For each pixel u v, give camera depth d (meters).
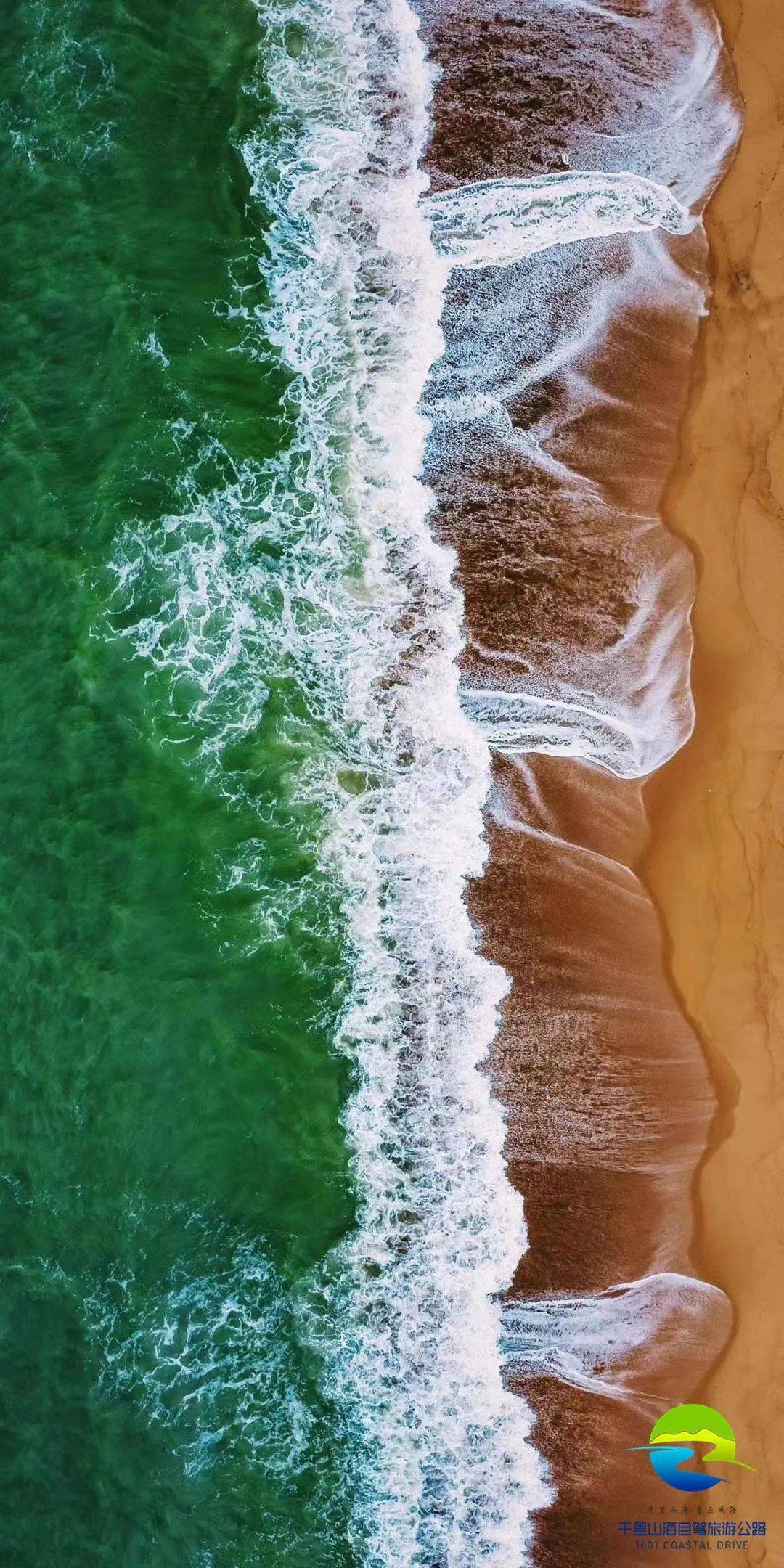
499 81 9.83
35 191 10.15
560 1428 8.75
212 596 9.70
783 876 8.87
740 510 9.13
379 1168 9.11
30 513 9.84
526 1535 8.67
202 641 9.66
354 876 9.40
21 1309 9.23
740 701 9.05
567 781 9.30
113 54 10.20
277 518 9.74
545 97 9.75
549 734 9.34
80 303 10.02
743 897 8.92
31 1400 9.12
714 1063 8.92
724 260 9.34
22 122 10.20
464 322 9.71
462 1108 9.12
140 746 9.58
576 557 9.40
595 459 9.45
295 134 10.09
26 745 9.68
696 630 9.19
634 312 9.48
